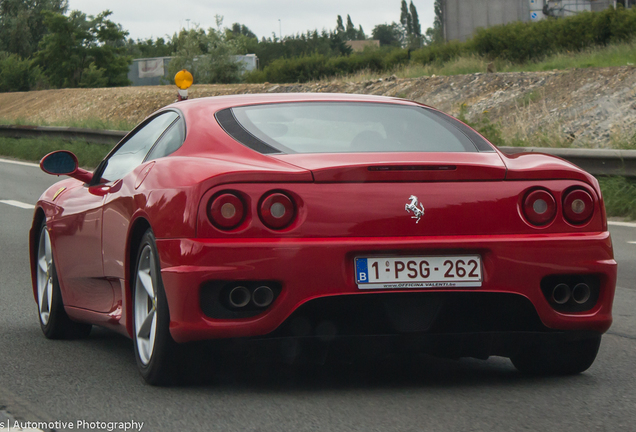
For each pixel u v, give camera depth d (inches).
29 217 903.7
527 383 299.4
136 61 4756.4
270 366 321.7
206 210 260.2
